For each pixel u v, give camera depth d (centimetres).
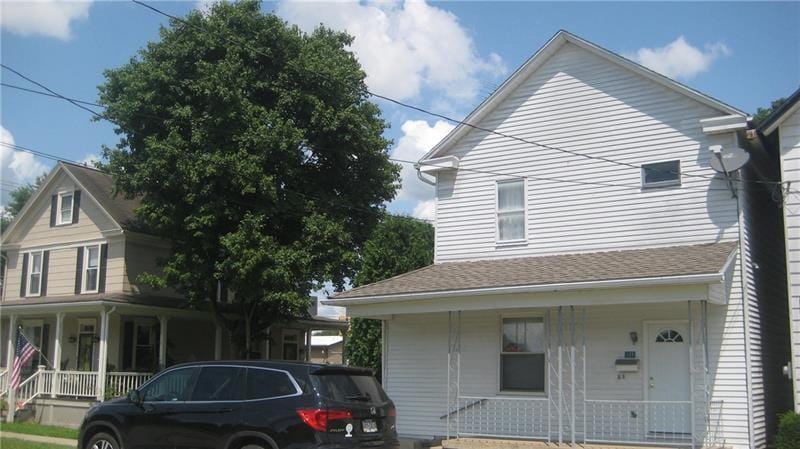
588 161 1784
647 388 1571
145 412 1184
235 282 2380
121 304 2592
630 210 1712
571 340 1473
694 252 1531
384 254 2627
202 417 1123
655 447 1424
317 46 2619
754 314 1574
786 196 1541
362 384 1156
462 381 1791
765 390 1597
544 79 1875
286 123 2422
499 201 1895
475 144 1950
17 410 2641
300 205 2541
